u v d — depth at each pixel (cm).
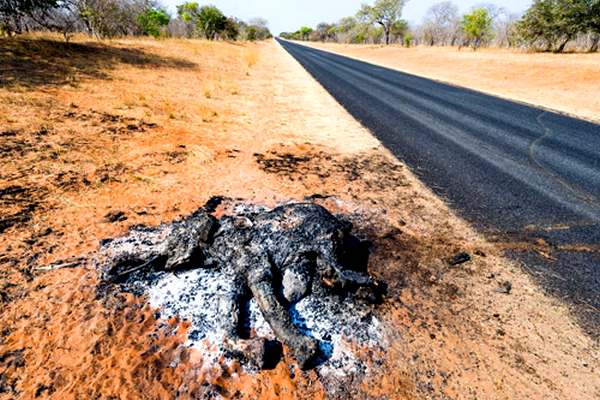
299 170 460
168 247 252
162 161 439
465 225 338
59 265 246
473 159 514
